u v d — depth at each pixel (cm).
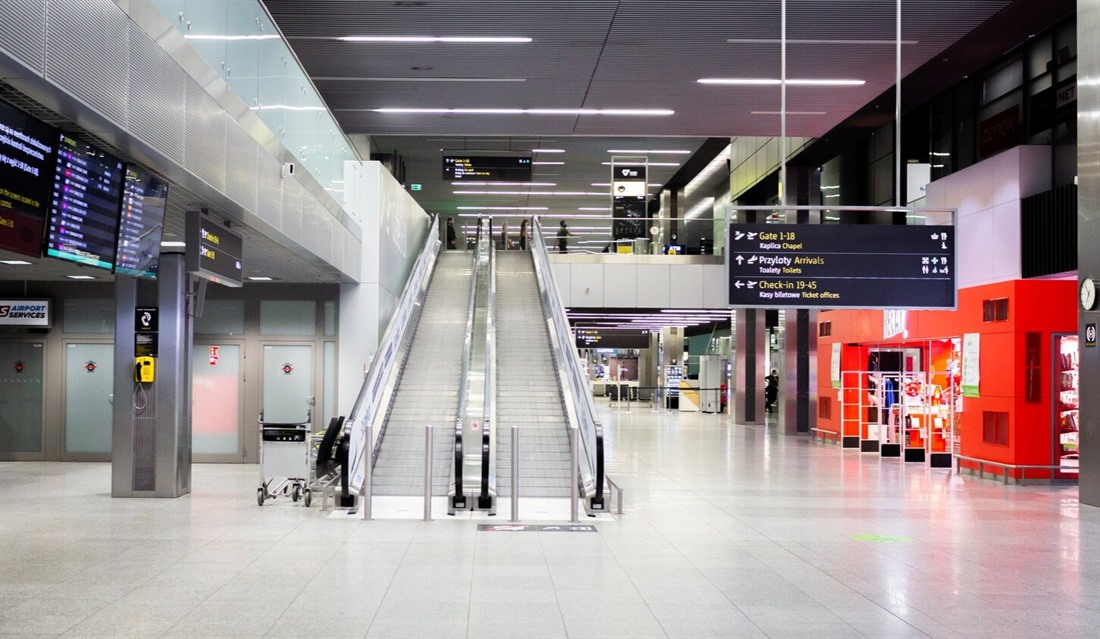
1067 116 1568
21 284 1653
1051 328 1512
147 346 1225
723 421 3259
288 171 1201
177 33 827
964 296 1670
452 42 1634
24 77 571
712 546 931
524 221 3325
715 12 1467
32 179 675
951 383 1745
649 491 1374
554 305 1866
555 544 934
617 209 2886
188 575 770
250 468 1608
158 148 779
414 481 1293
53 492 1268
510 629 617
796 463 1825
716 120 2148
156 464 1224
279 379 1728
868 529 1047
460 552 884
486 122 2202
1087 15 1304
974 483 1516
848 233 1288
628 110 2077
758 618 652
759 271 1279
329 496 1230
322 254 1412
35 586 727
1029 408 1504
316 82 1891
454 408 1522
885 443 1975
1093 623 647
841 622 643
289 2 1449
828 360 2322
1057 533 1029
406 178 3784
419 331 1855
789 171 2609
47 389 1659
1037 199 1541
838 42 1611
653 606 682
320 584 741
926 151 2147
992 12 1469
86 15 638
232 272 1171
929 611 676
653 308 2716
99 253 788
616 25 1538
